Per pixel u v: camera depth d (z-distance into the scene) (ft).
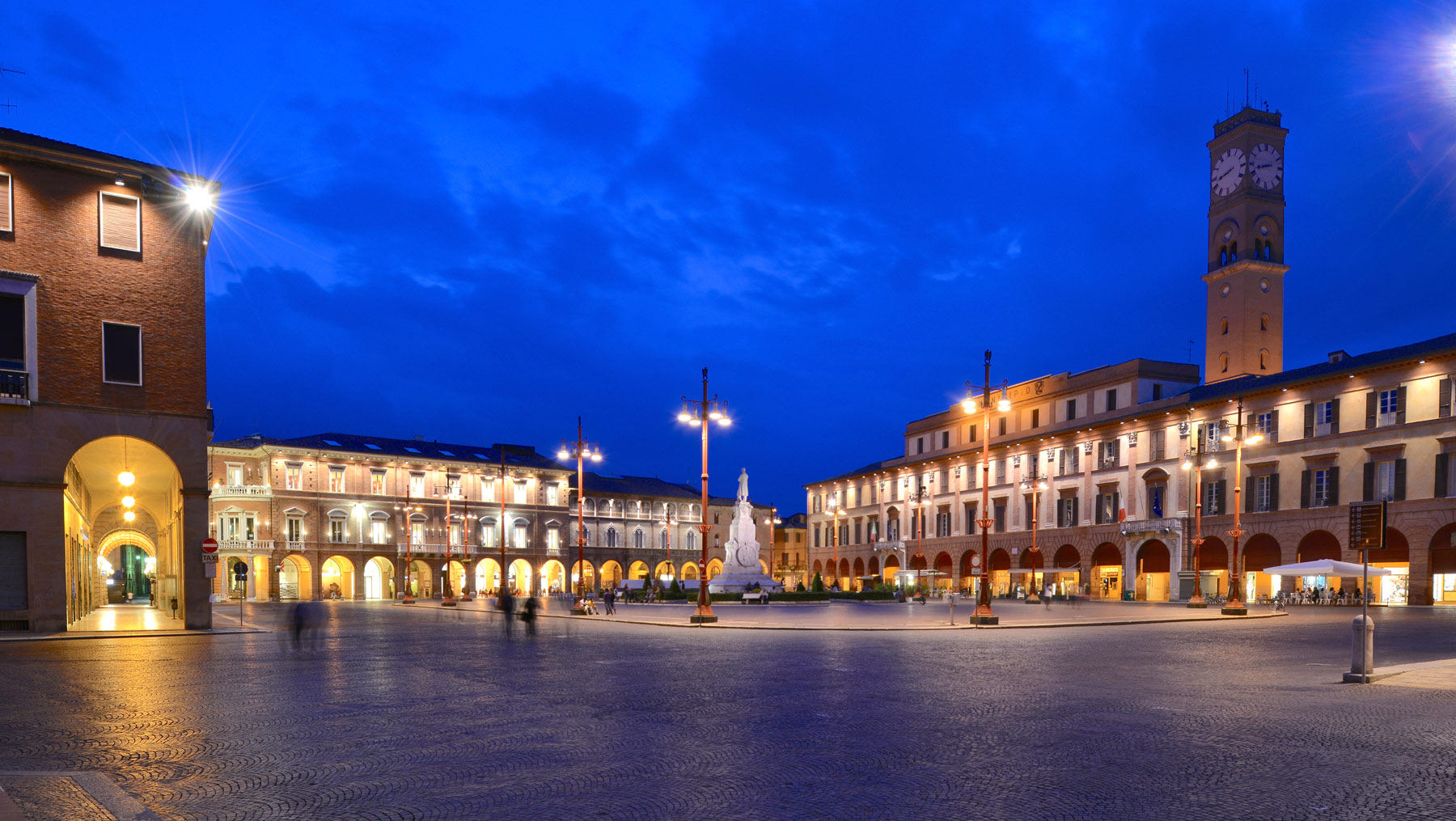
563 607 186.19
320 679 57.41
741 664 65.72
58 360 98.37
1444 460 157.99
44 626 95.86
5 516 94.27
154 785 28.76
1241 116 274.77
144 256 104.63
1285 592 184.65
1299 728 37.81
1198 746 34.27
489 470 319.06
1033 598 215.72
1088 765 31.17
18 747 34.73
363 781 29.48
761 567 213.66
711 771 30.73
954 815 25.36
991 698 47.29
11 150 95.96
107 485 148.56
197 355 107.34
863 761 32.04
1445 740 35.09
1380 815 25.07
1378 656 71.10
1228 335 274.16
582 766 31.53
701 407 125.18
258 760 32.48
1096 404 243.40
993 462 272.31
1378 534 53.26
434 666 65.51
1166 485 211.41
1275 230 274.36
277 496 273.54
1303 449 182.09
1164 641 87.61
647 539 367.66
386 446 308.81
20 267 96.89
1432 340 176.96
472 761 32.35
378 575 299.38
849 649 79.10
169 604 157.17
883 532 328.49
